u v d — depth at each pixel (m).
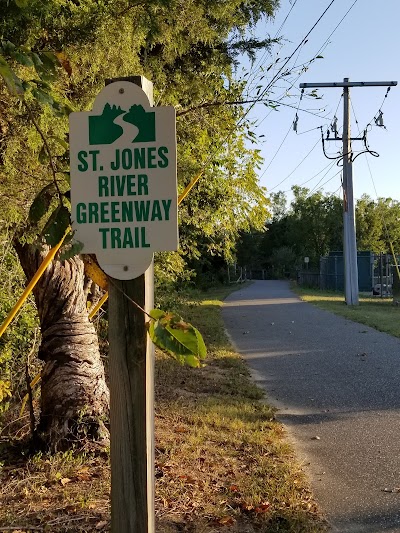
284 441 6.27
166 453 5.48
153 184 2.80
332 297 29.92
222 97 7.33
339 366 10.74
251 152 10.21
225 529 4.06
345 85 23.55
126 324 2.83
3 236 4.80
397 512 4.52
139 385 2.83
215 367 10.41
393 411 7.61
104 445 5.35
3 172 4.27
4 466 5.07
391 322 17.17
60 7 4.11
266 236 87.12
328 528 4.23
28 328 6.24
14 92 2.67
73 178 2.82
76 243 2.73
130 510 2.84
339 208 59.22
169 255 10.26
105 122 2.81
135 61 5.12
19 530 3.88
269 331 15.84
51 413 5.38
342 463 5.63
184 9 5.38
